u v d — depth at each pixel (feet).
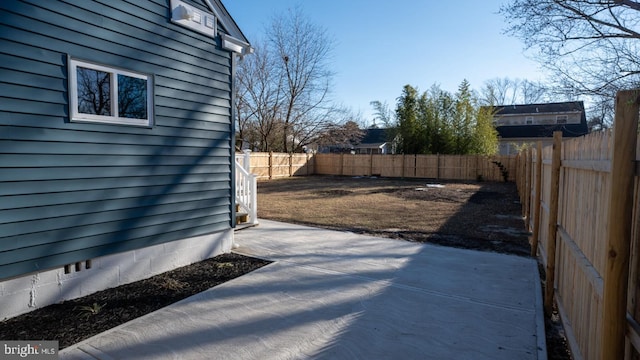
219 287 12.85
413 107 77.82
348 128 86.89
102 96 12.12
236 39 17.47
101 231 12.19
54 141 10.76
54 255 10.93
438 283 13.29
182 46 14.96
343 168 81.15
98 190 12.03
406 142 78.23
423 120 76.74
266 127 81.76
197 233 15.98
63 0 10.85
